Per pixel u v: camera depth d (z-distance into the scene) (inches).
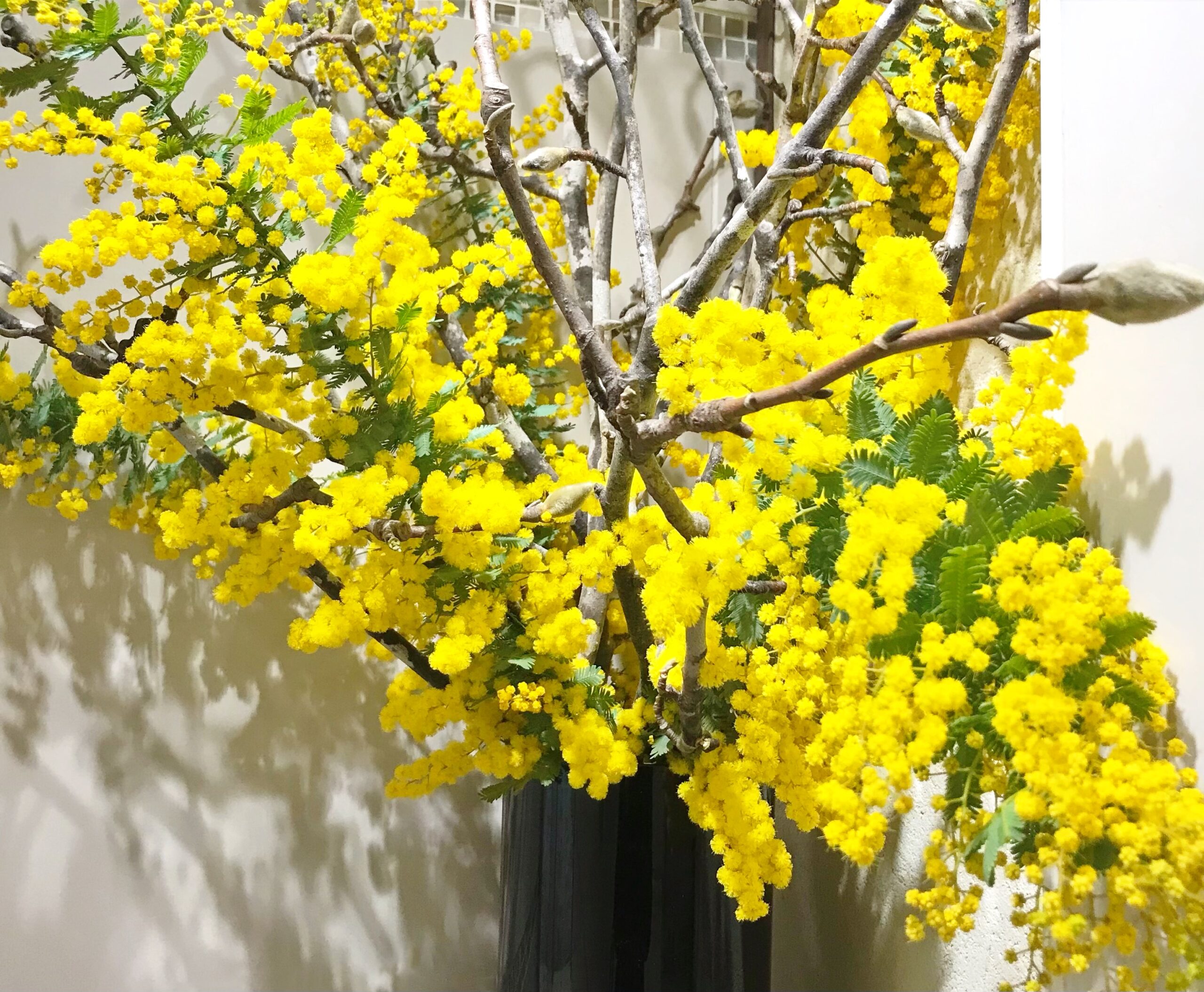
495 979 50.3
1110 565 23.1
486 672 33.9
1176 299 17.4
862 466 28.0
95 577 46.9
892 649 24.4
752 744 29.4
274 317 31.2
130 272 47.9
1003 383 28.1
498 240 35.4
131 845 46.4
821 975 46.1
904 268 25.7
